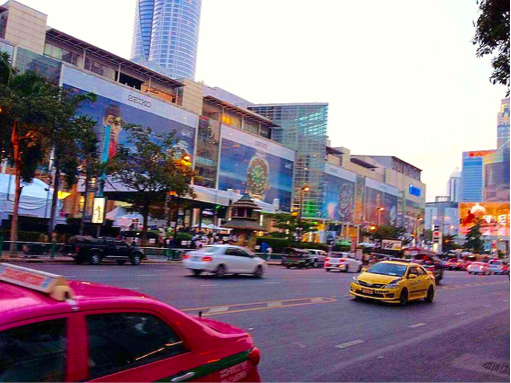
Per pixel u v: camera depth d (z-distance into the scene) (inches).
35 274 125.6
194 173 1366.9
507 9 387.2
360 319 477.4
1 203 1123.9
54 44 2490.2
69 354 110.3
